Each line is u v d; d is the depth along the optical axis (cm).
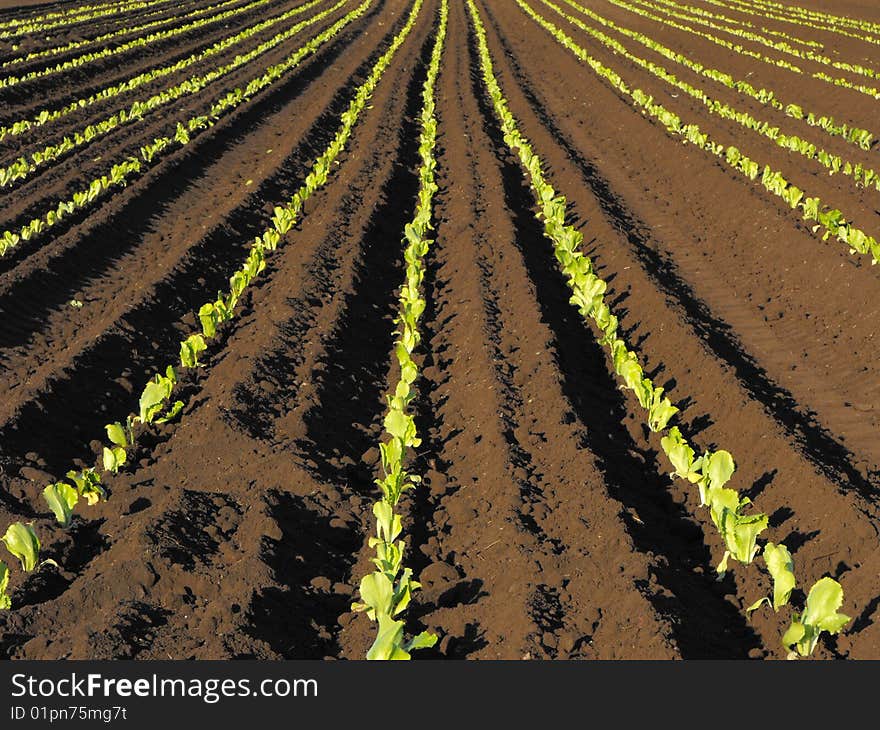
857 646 589
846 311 1112
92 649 549
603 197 1619
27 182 1634
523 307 1110
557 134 2153
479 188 1675
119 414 929
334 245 1337
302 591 638
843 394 970
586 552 665
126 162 1741
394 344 1105
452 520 739
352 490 768
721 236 1440
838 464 815
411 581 633
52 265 1194
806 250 1260
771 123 2123
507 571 654
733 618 631
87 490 739
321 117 2170
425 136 1941
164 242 1384
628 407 934
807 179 1571
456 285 1246
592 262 1348
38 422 852
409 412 917
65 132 2050
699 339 1016
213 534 680
